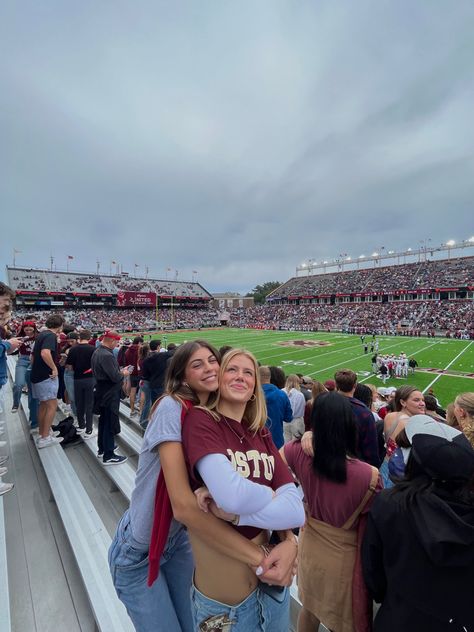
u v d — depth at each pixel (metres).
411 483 1.45
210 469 1.21
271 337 44.72
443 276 61.50
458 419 3.34
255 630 1.36
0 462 4.15
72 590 2.33
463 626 1.23
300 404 5.30
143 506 1.50
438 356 26.42
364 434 2.90
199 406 1.46
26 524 3.01
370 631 1.66
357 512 1.73
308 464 1.96
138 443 4.63
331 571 1.80
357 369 22.19
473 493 1.30
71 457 4.37
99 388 3.91
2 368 3.89
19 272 68.94
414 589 1.31
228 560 1.34
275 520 1.23
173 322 70.00
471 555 1.21
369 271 77.19
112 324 63.19
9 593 2.29
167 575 1.81
